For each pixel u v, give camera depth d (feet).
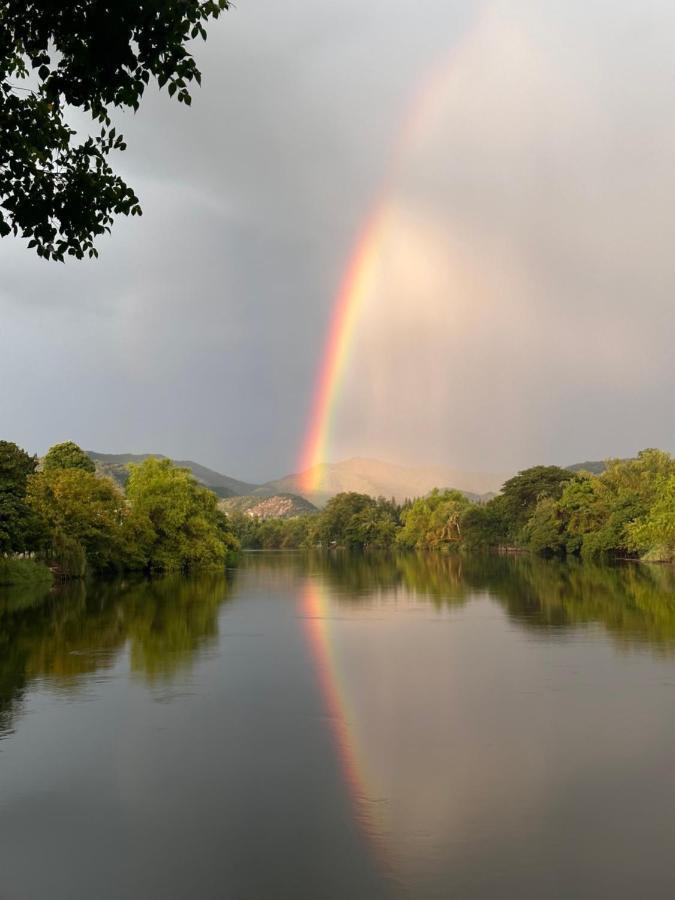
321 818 36.19
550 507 393.29
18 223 34.96
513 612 121.39
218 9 32.63
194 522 270.26
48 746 47.88
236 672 71.92
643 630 95.86
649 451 375.66
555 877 30.12
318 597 156.97
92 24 29.22
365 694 62.28
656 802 37.86
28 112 34.83
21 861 31.94
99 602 144.46
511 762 44.19
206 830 34.91
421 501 614.75
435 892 28.96
